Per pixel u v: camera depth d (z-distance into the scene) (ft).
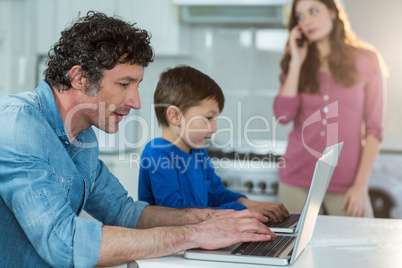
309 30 9.98
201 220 4.26
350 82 9.74
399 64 10.67
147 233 3.49
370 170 9.74
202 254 3.51
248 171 10.18
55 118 3.89
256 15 10.84
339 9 9.84
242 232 3.74
